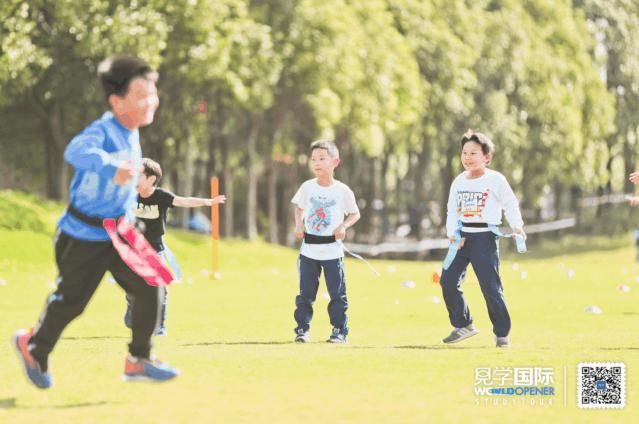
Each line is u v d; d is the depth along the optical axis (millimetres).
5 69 66688
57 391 16359
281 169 104938
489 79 102688
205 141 89188
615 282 47281
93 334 26500
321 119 77875
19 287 43625
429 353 20922
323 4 78625
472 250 22828
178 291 41219
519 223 22516
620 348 22391
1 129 80688
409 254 106000
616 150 119125
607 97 114000
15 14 67375
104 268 15891
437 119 99750
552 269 60125
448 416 14695
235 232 104938
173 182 90688
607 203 117938
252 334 26641
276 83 78312
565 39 110375
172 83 76938
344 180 102750
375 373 18125
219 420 14289
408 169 106375
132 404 15391
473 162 22719
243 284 45344
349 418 14461
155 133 78438
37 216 59188
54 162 76938
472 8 100562
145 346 16078
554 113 107000
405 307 34500
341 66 78375
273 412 14836
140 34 66250
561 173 111750
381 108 82875
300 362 19422
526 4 109188
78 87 71000
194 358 20062
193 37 71000
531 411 15219
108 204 15617
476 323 29391
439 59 93812
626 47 115312
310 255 24641
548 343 23594
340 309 24562
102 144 15477
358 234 106500
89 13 67312
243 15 73688
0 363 19859
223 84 72875
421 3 94375
